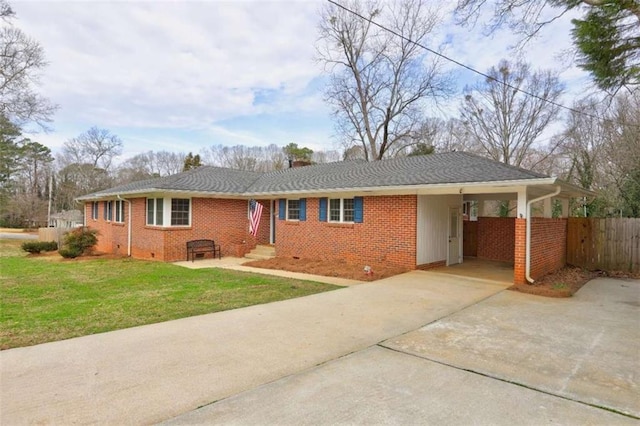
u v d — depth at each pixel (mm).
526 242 9148
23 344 4965
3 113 24578
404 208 11297
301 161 21672
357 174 13859
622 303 7664
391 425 3021
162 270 12352
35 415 3121
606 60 8172
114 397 3471
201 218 15984
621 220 12031
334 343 5059
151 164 54125
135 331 5539
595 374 4121
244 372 4074
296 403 3377
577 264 12789
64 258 16922
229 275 11086
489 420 3117
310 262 13203
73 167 46812
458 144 30359
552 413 3254
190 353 4648
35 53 23797
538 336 5449
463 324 6031
